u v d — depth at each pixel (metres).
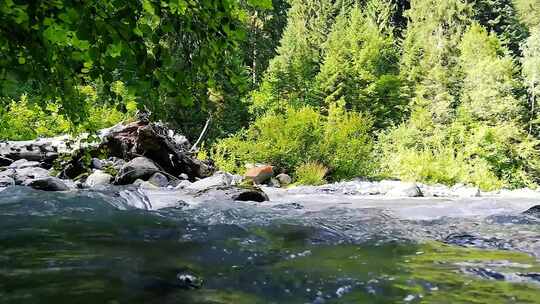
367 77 34.06
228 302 2.18
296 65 35.19
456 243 3.86
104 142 11.86
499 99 26.22
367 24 41.78
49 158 12.48
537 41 30.59
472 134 24.09
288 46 39.16
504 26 42.94
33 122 14.09
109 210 5.24
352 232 4.38
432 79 32.81
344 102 30.31
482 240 3.96
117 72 2.17
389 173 16.42
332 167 15.66
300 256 3.26
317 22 45.59
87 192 6.52
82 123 3.52
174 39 2.30
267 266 2.93
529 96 28.44
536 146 26.12
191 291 2.35
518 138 24.38
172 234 3.96
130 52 1.92
